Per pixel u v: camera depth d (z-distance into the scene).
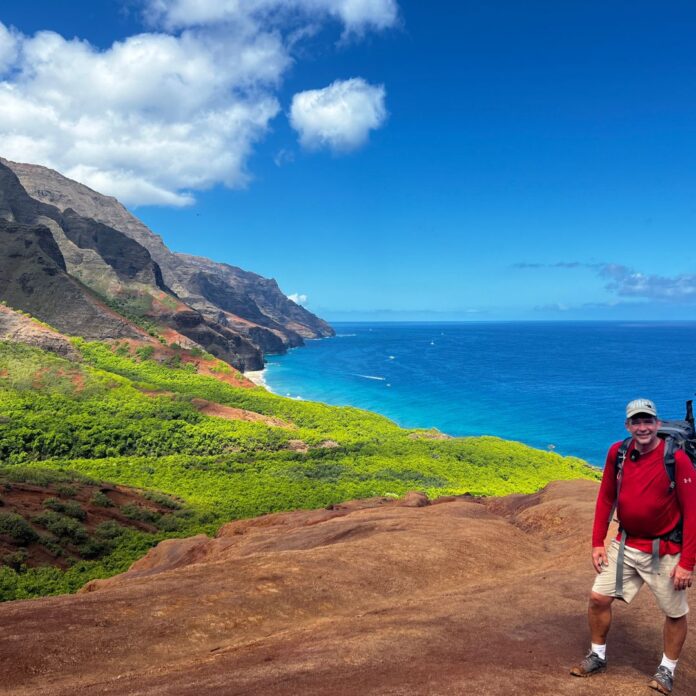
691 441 4.42
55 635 5.77
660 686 4.02
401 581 8.71
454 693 3.96
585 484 19.16
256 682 4.42
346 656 4.90
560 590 7.36
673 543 3.95
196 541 19.55
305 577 8.25
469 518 14.22
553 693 3.96
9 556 28.42
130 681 4.81
